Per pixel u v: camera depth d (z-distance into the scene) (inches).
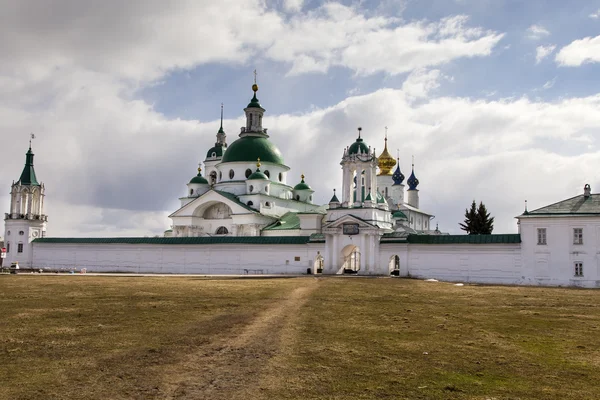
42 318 1082.1
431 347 815.1
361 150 3339.1
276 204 4286.4
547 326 1034.1
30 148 4623.5
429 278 2898.6
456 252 2923.2
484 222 4872.0
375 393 581.3
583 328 1011.9
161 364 692.7
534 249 2721.5
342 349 792.3
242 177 4409.5
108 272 3722.9
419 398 566.9
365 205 3208.7
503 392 589.3
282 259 3373.5
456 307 1362.0
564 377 650.8
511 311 1284.4
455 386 609.6
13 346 798.5
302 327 984.9
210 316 1120.8
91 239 4077.3
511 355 764.6
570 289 2222.0
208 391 580.7
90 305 1314.0
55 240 4207.7
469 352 782.5
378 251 3132.4
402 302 1471.5
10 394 566.3
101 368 671.1
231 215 4050.2
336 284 2171.5
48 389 583.8
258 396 565.3
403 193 5708.7
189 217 4170.8
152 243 3806.6
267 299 1488.7
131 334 899.4
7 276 2763.3
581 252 2620.6
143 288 1867.6
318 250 3275.1
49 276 2775.6
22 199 4434.1
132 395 565.3
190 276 2906.0
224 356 738.8
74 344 814.5
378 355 756.6
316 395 571.8
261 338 869.2
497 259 2815.0
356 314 1186.0
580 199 2775.6
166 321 1045.8
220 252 3565.5
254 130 4660.4
